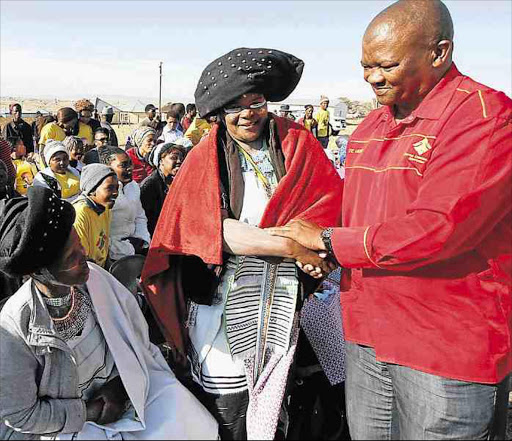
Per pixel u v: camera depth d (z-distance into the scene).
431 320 2.10
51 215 2.12
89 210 4.66
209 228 2.39
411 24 1.96
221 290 2.56
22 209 2.16
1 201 2.23
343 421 2.98
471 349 2.06
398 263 2.04
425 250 1.96
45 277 2.21
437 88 2.05
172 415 2.44
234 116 2.37
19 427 2.22
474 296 2.06
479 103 1.95
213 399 2.64
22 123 11.37
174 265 2.58
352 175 2.35
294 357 2.87
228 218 2.43
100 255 4.80
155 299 2.60
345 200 2.39
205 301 2.55
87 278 2.32
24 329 2.25
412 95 2.07
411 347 2.14
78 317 2.41
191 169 2.47
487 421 2.15
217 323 2.58
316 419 2.96
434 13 1.97
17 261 2.10
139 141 8.25
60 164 6.50
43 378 2.29
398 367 2.23
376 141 2.26
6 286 3.04
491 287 2.07
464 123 1.95
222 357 2.61
